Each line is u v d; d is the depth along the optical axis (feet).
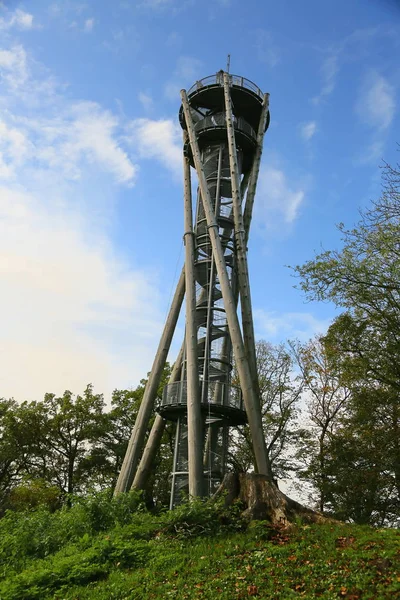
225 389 56.34
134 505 46.03
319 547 28.60
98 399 111.24
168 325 66.18
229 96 68.39
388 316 55.93
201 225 68.08
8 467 111.34
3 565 35.65
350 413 77.25
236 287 65.46
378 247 48.32
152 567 29.58
